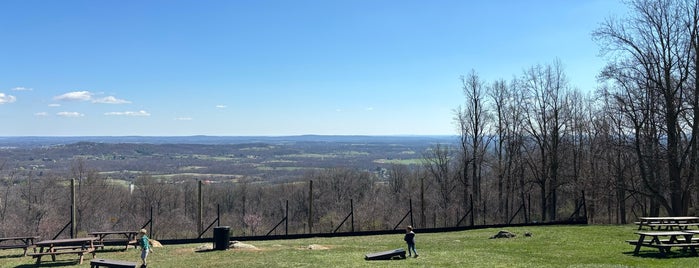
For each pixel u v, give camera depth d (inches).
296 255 807.7
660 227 983.0
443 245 909.8
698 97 1380.4
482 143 2199.8
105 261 703.7
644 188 1642.5
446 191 2252.7
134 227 1721.2
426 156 2479.1
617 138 1681.8
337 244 968.9
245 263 735.7
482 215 2047.2
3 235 1676.9
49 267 746.2
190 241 1085.8
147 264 750.5
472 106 2198.6
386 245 937.5
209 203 2573.8
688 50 1397.6
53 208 1957.4
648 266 623.5
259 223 1920.5
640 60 1472.7
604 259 693.9
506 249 826.8
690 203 1750.7
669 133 1437.0
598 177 1792.6
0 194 2025.1
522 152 2129.7
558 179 2005.4
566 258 716.0
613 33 2615.7
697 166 1487.5
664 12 1418.6
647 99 1482.5
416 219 1893.5
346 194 2795.3
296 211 2508.6
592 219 1851.6
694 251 707.4
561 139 2058.3
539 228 1129.4
